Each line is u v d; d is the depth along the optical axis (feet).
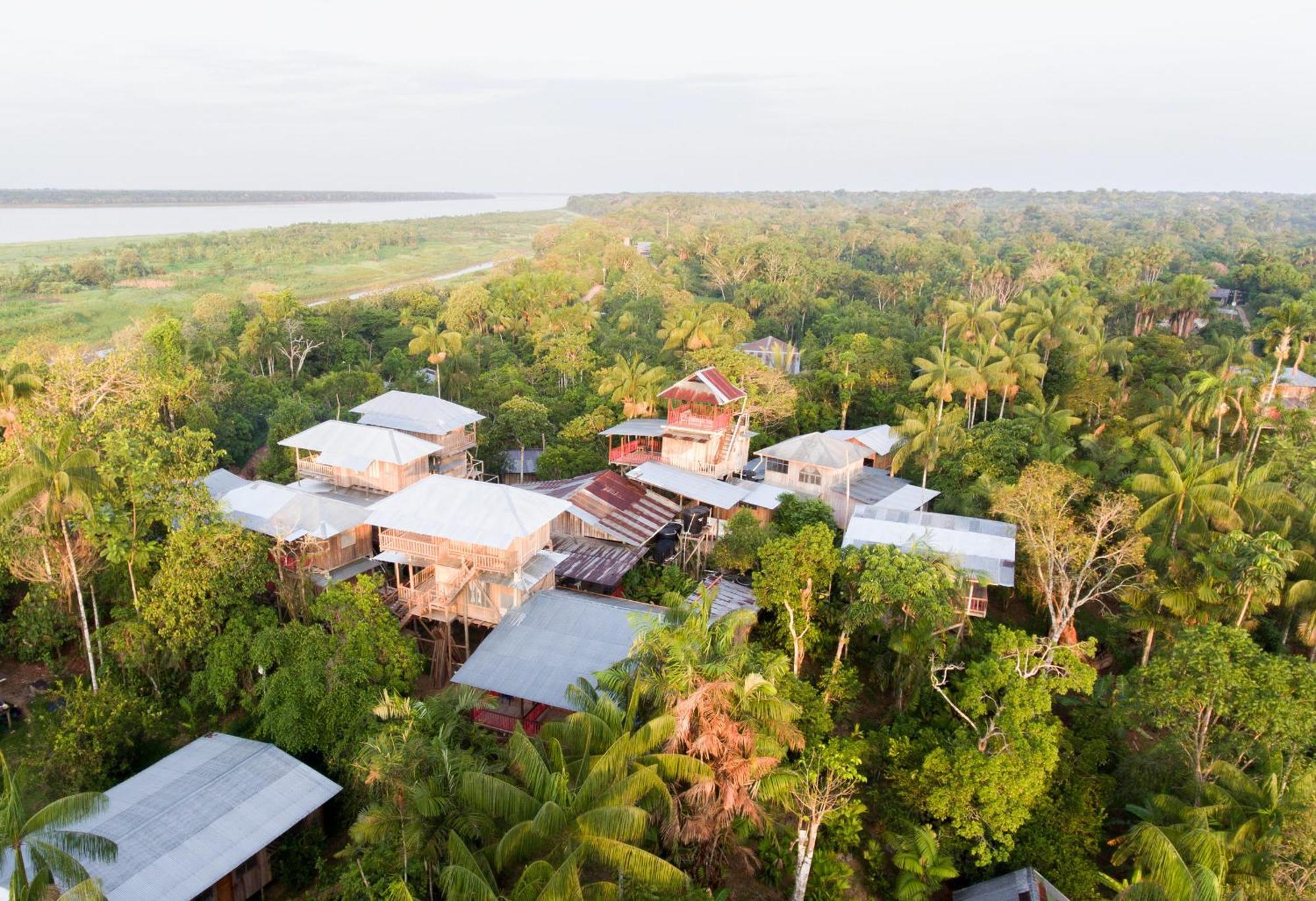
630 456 172.86
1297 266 491.31
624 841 67.41
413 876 70.03
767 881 89.86
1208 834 76.69
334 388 238.68
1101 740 109.09
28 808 89.92
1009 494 140.15
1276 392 223.71
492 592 118.52
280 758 94.48
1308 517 135.64
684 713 74.84
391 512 122.21
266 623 112.88
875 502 164.86
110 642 113.19
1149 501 141.49
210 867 79.30
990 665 99.50
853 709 119.03
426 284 428.15
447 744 81.92
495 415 223.71
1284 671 92.94
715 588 132.67
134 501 114.52
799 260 482.69
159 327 207.31
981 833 91.61
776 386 211.00
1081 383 224.74
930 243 595.06
